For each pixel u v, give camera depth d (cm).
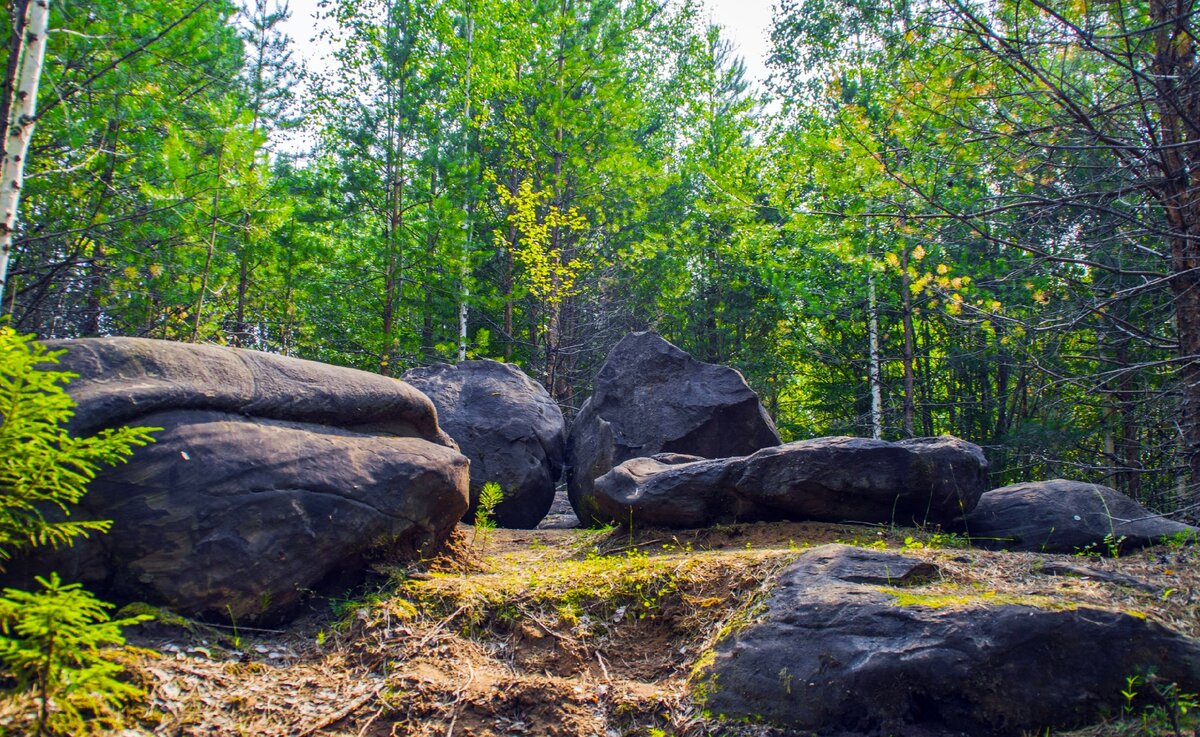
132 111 1068
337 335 1988
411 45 1920
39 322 1316
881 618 459
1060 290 998
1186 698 420
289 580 539
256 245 1625
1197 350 798
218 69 1312
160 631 489
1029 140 771
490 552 768
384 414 650
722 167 2245
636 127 2442
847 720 432
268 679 481
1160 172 787
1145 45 781
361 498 578
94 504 491
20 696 394
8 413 395
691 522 759
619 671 512
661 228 2416
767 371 2298
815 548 559
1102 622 442
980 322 862
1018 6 684
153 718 424
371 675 498
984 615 445
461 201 1948
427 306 1980
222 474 530
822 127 1800
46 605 354
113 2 1012
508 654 530
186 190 1156
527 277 2164
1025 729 417
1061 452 1602
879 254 1656
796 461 719
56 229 1135
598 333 2347
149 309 1242
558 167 2169
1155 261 973
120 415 510
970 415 2138
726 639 495
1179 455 923
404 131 1909
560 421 1177
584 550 766
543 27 2112
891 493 701
